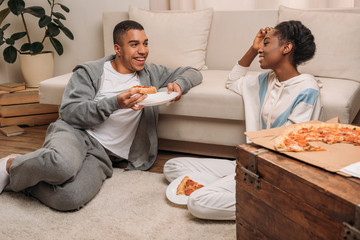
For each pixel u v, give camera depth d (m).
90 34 3.21
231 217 1.53
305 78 1.63
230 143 2.06
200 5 2.94
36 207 1.71
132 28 1.94
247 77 1.90
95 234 1.49
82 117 1.87
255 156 1.11
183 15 2.61
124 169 2.08
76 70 2.03
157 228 1.52
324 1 2.69
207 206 1.50
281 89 1.67
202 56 2.62
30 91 2.93
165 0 3.06
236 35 2.57
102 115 1.84
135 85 2.04
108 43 2.91
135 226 1.54
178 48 2.57
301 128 1.27
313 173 0.97
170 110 2.08
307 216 0.96
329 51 2.13
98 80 2.00
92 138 1.95
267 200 1.10
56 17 3.12
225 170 1.81
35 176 1.64
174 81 2.05
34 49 2.90
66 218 1.62
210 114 2.01
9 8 2.82
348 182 0.91
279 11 2.41
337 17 2.17
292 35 1.61
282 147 1.11
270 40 1.65
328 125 1.28
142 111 2.07
